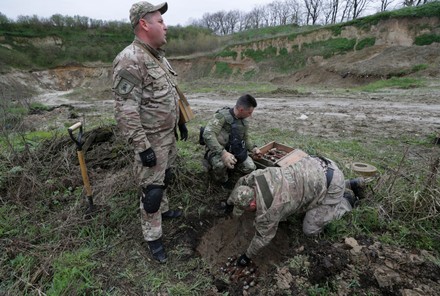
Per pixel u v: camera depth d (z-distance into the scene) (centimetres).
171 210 283
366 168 333
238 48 2686
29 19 3609
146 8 188
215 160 289
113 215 265
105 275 209
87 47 3584
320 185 219
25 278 200
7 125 562
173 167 324
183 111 245
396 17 1761
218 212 289
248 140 310
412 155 415
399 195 272
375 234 241
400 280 195
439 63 1305
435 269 201
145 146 193
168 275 217
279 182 207
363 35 1909
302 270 211
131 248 237
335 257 213
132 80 185
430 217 245
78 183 319
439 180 279
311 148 436
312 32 2244
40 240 240
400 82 1173
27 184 311
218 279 222
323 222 232
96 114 984
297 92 1166
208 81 1988
